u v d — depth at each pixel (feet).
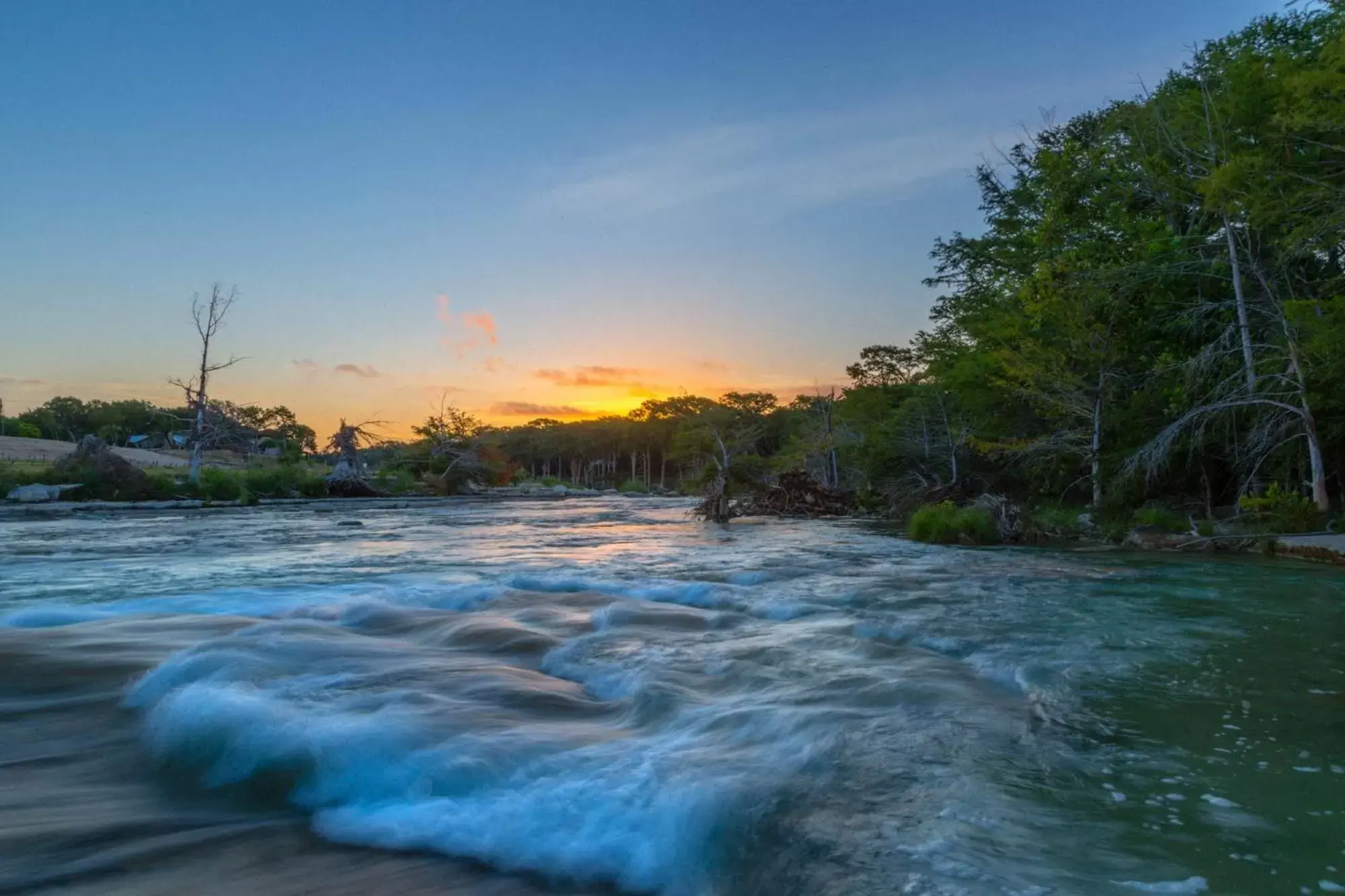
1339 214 62.23
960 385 112.06
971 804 12.53
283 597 35.53
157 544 67.31
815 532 83.71
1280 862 10.62
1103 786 13.28
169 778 14.64
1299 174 67.77
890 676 20.34
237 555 58.34
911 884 10.06
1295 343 64.54
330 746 15.07
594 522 107.34
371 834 12.26
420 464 222.07
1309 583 39.52
